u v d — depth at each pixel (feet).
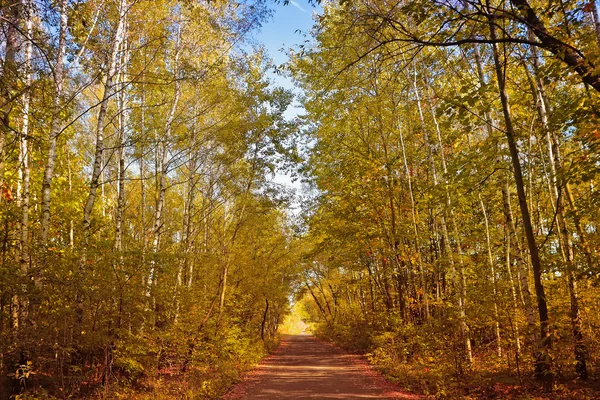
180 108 50.65
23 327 26.35
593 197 27.78
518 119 42.34
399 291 63.52
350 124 63.31
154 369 36.52
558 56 20.66
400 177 64.69
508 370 35.60
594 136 23.57
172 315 40.73
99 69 36.01
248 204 61.93
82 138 62.95
